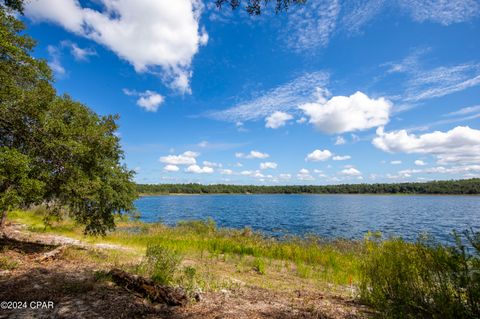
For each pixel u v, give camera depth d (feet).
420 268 15.14
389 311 13.89
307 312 14.83
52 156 25.11
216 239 51.80
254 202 305.32
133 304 13.96
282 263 36.52
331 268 33.47
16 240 30.68
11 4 23.59
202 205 251.60
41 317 12.03
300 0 14.89
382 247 18.90
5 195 19.04
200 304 15.06
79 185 26.45
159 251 20.30
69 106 27.20
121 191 34.24
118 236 55.06
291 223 110.63
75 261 22.99
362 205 239.09
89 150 26.50
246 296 17.61
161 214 157.07
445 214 150.41
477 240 12.48
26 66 24.00
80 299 14.20
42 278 17.24
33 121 24.09
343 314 14.73
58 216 31.48
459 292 12.99
